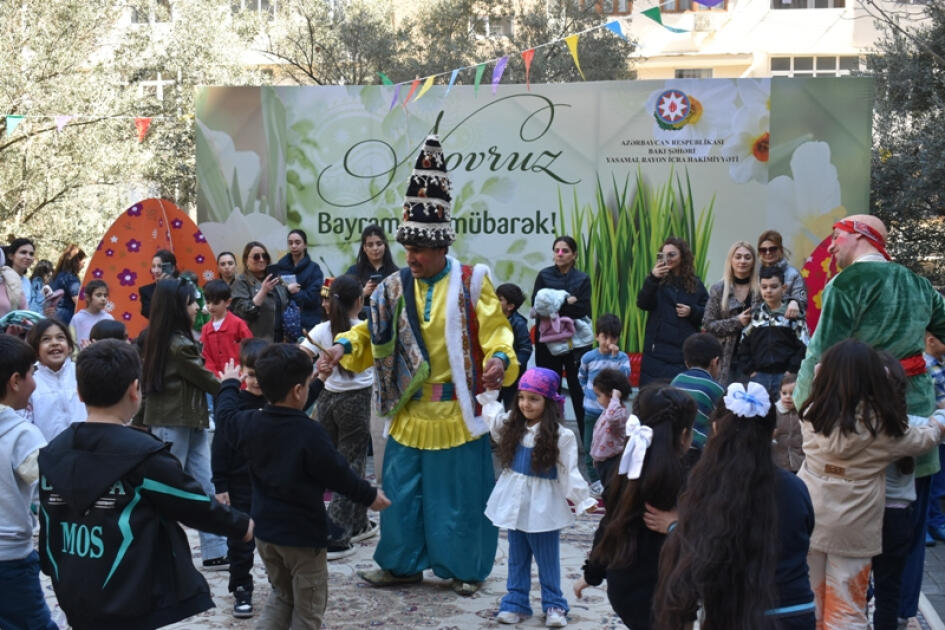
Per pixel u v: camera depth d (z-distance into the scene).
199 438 6.41
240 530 3.85
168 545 3.72
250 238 11.35
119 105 17.92
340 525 6.80
